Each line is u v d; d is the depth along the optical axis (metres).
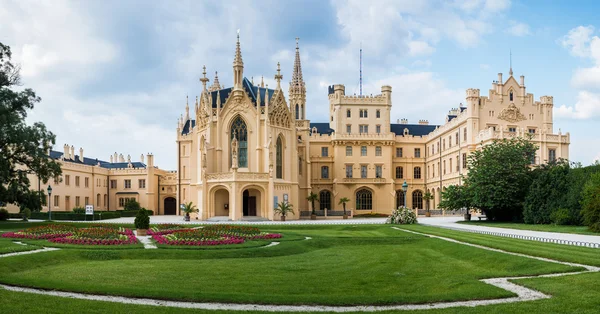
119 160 146.25
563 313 17.39
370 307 18.83
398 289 22.47
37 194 71.12
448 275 25.64
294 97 122.88
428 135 115.25
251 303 19.33
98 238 39.59
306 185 105.12
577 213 54.47
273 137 84.06
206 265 29.09
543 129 90.50
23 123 65.25
